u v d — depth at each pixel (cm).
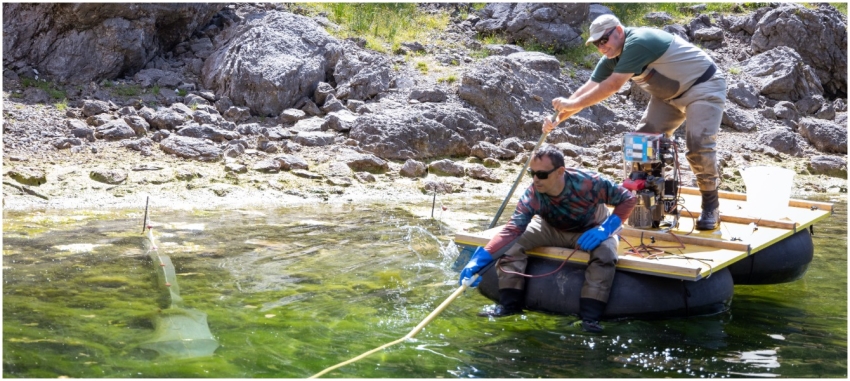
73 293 552
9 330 475
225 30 1291
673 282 526
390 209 884
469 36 1452
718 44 1552
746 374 429
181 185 927
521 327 504
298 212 855
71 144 992
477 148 1130
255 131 1092
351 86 1199
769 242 585
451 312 533
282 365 433
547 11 1428
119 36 1148
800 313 550
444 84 1245
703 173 615
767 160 1228
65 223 760
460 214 866
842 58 1529
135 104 1112
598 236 509
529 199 529
